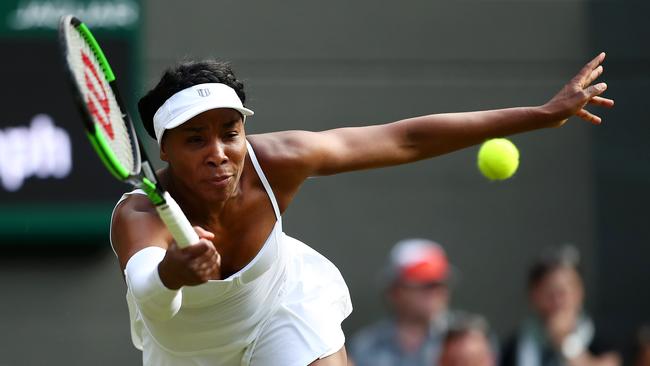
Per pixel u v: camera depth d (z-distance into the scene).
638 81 35.00
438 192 34.31
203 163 14.45
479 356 28.78
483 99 34.78
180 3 33.88
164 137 14.73
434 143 16.72
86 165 33.19
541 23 35.03
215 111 14.34
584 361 30.53
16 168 33.06
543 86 34.97
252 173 15.62
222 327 16.30
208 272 12.55
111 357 33.03
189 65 14.81
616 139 34.97
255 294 16.23
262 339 16.73
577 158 35.00
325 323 16.89
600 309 34.69
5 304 33.06
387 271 31.89
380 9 34.69
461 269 34.31
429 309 30.41
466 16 34.91
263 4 34.31
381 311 33.56
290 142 15.97
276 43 34.31
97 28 33.28
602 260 34.81
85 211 33.06
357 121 34.47
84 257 33.25
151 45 33.66
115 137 13.48
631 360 32.47
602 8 35.16
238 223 15.55
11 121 33.16
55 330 33.00
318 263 17.69
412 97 34.62
